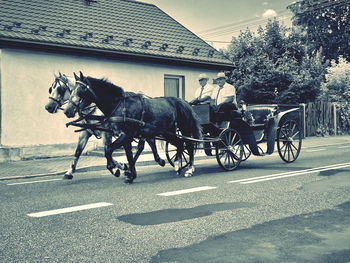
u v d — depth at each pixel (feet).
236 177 26.45
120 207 18.29
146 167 33.91
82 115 26.17
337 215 16.43
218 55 57.16
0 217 16.72
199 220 15.89
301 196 19.89
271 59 70.23
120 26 51.70
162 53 49.73
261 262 11.55
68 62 42.98
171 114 27.40
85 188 23.63
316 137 63.82
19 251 12.55
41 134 41.27
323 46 101.45
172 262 11.60
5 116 39.34
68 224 15.55
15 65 39.78
